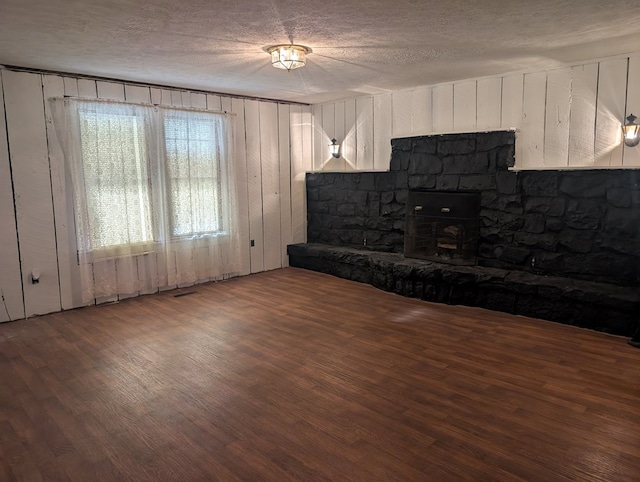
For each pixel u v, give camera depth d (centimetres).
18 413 263
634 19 304
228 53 375
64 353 350
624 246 398
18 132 417
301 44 353
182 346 362
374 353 344
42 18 286
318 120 665
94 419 255
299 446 228
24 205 426
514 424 245
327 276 602
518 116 470
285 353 346
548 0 266
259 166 616
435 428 242
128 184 481
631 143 400
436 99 527
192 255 545
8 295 424
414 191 545
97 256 466
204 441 233
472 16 294
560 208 432
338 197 637
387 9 278
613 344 355
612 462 212
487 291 448
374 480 201
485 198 483
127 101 476
